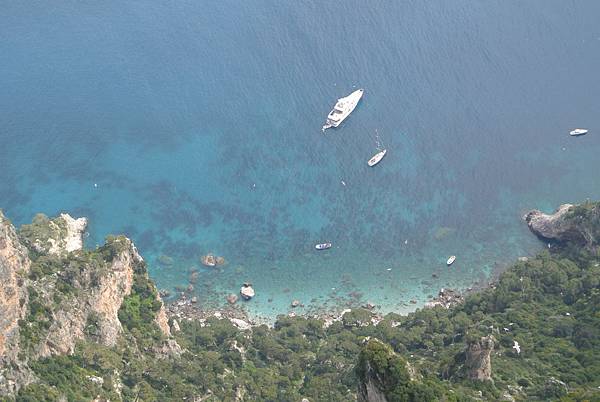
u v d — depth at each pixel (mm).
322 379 184750
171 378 175625
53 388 149750
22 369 147125
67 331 164500
